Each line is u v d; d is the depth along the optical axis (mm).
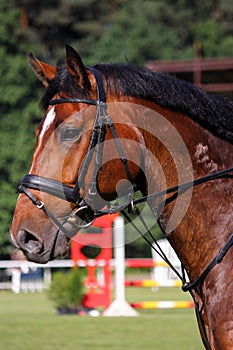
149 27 48938
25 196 6227
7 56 40094
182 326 18203
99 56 45344
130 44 46375
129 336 16344
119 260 21172
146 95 6500
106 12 61688
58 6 60125
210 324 6297
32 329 17781
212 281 6328
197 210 6488
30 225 6172
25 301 26844
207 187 6527
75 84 6352
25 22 58438
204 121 6645
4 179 38312
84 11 61125
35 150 6316
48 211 6191
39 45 52844
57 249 6250
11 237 6191
